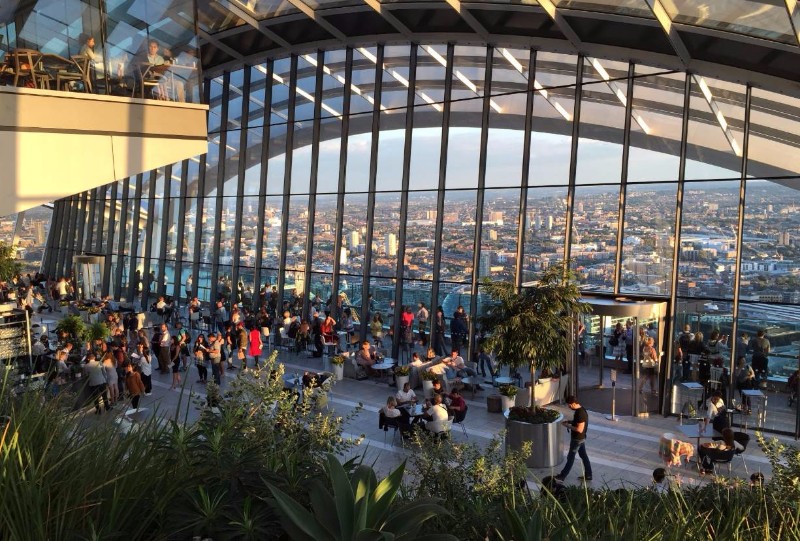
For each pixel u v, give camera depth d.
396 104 22.02
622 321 17.73
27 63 10.47
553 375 17.30
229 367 20.52
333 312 23.69
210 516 2.59
